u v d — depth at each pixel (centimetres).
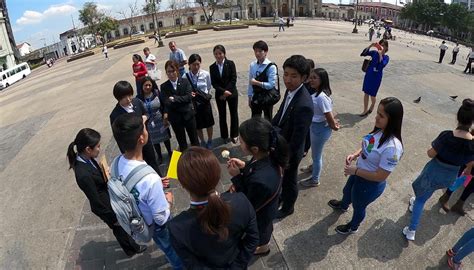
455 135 278
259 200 230
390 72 1144
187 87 474
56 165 600
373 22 5447
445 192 375
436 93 895
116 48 3209
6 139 818
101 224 408
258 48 467
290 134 314
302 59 297
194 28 3750
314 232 357
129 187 233
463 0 9306
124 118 236
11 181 563
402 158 507
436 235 346
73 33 7250
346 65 1238
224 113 563
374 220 372
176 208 425
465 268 308
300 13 7862
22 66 3556
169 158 550
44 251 372
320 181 454
